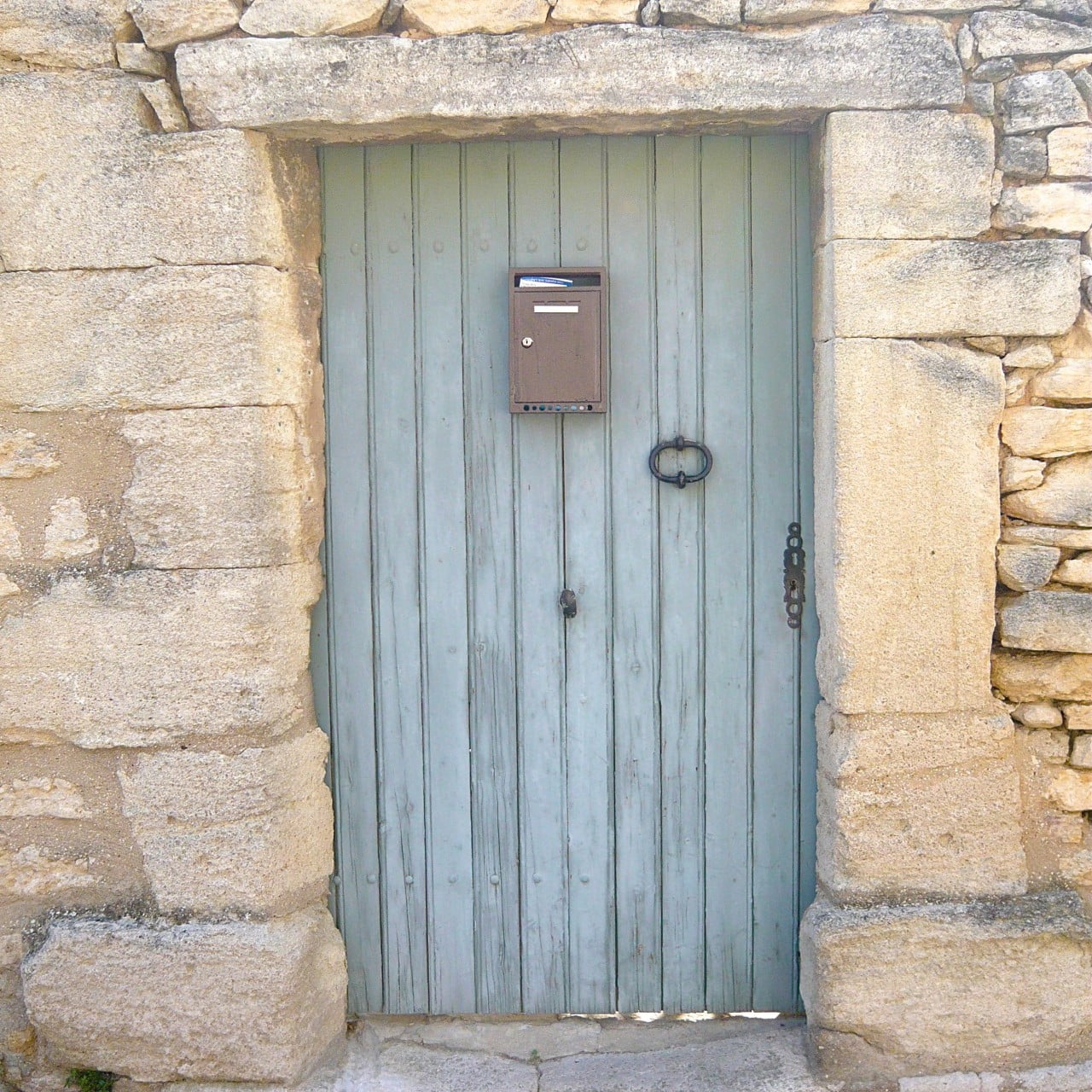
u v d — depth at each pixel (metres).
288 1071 2.52
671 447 2.69
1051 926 2.47
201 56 2.36
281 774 2.53
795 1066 2.57
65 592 2.47
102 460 2.45
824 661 2.58
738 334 2.68
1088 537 2.45
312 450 2.63
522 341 2.61
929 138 2.38
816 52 2.35
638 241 2.66
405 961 2.81
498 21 2.36
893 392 2.42
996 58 2.37
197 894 2.52
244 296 2.40
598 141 2.65
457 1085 2.56
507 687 2.76
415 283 2.68
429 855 2.79
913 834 2.51
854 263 2.40
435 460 2.71
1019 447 2.45
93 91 2.38
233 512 2.44
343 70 2.36
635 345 2.69
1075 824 2.53
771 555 2.71
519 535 2.73
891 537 2.45
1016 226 2.40
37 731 2.50
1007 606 2.48
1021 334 2.41
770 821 2.77
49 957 2.51
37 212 2.40
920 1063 2.52
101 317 2.41
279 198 2.48
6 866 2.55
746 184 2.65
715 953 2.80
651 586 2.73
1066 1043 2.52
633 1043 2.72
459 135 2.56
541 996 2.82
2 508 2.47
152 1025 2.53
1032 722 2.51
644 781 2.77
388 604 2.74
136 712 2.49
